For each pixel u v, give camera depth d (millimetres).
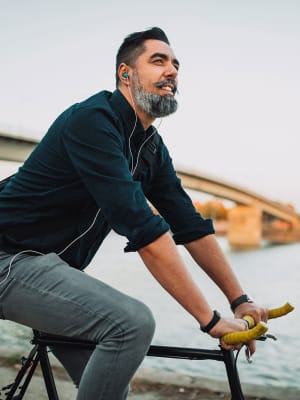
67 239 1420
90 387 1251
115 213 1288
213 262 1564
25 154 25562
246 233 61906
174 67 1554
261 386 2971
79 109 1388
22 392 1474
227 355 1273
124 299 1262
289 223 86875
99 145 1326
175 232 1645
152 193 1696
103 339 1258
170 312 10562
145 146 1571
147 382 3059
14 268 1325
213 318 1247
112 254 40375
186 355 1321
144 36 1524
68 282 1283
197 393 2871
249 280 20594
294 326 8734
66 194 1377
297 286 18141
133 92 1513
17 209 1383
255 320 1413
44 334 1447
